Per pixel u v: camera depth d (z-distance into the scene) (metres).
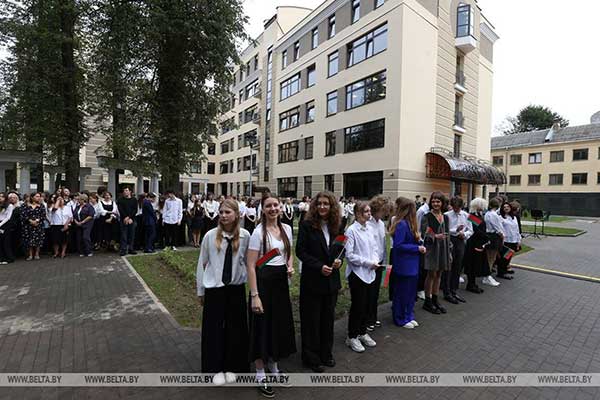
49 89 11.23
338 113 22.20
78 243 8.38
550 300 5.59
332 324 3.32
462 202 5.60
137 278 6.19
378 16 19.20
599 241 13.93
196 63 12.90
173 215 9.73
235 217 2.96
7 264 7.31
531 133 45.75
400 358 3.52
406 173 18.23
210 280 2.92
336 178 22.25
